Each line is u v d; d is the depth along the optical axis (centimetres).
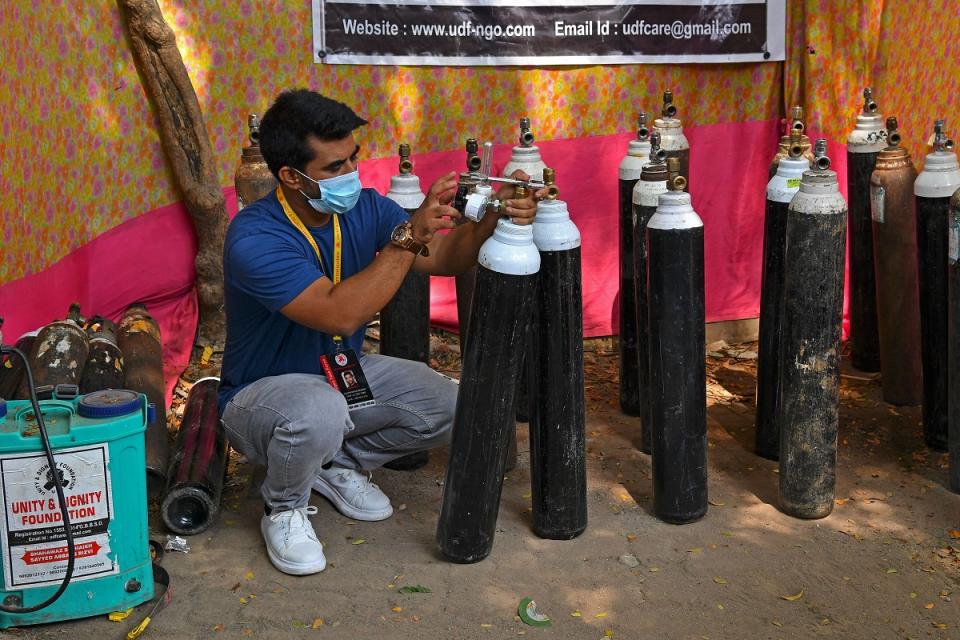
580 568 324
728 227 539
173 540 333
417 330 396
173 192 485
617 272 529
